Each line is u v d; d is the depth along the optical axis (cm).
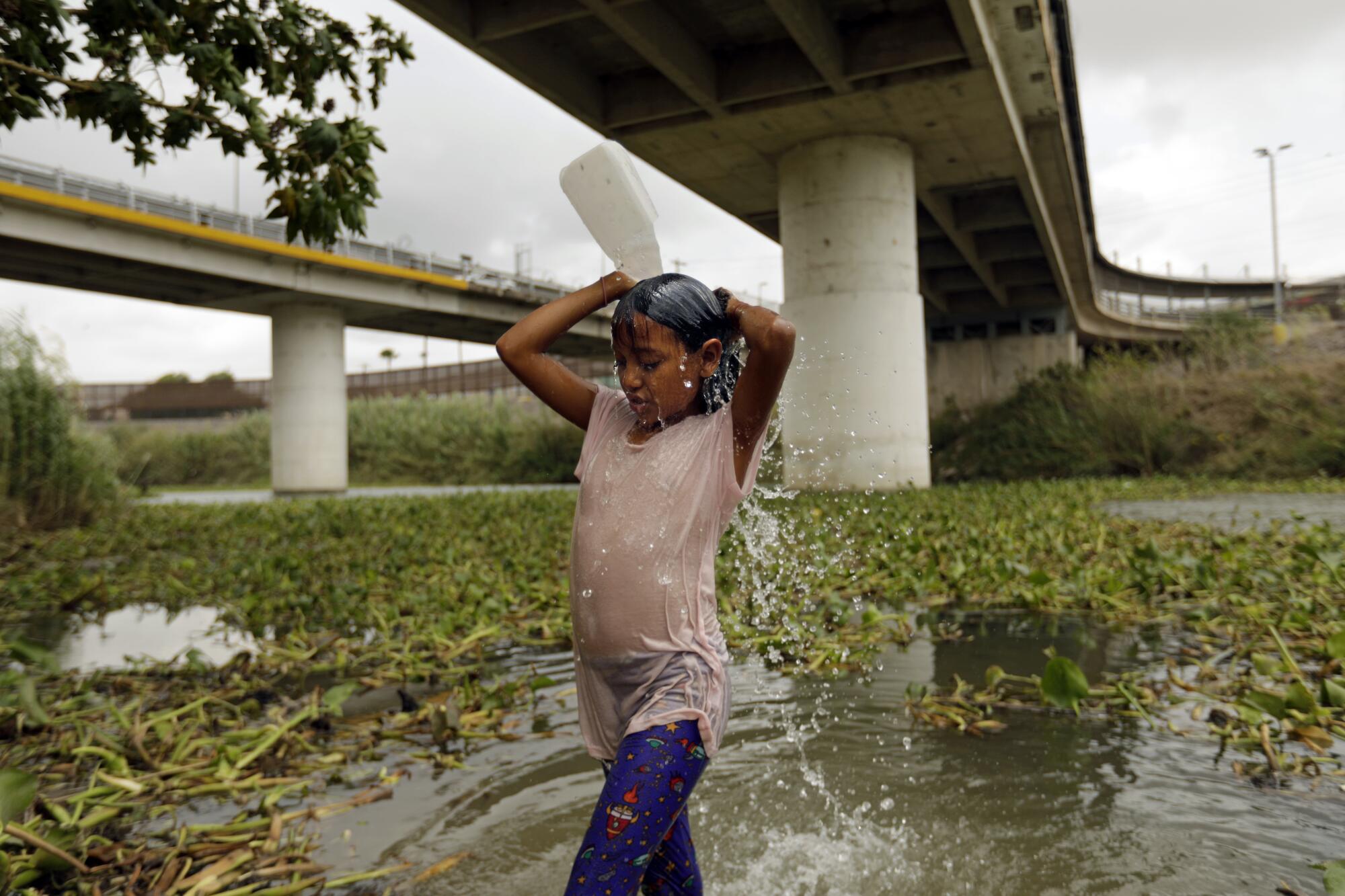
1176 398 2175
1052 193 2156
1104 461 2186
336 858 237
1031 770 284
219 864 230
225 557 911
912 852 227
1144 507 1253
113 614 641
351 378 5616
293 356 2581
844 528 803
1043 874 213
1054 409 2466
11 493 1195
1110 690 360
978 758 297
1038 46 1428
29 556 962
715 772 288
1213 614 502
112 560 938
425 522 1147
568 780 290
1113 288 6931
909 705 354
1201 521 1016
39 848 227
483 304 2902
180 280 2336
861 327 1566
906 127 1561
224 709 384
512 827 253
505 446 4078
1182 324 4956
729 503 164
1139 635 481
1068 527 862
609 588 158
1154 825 240
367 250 2578
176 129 400
